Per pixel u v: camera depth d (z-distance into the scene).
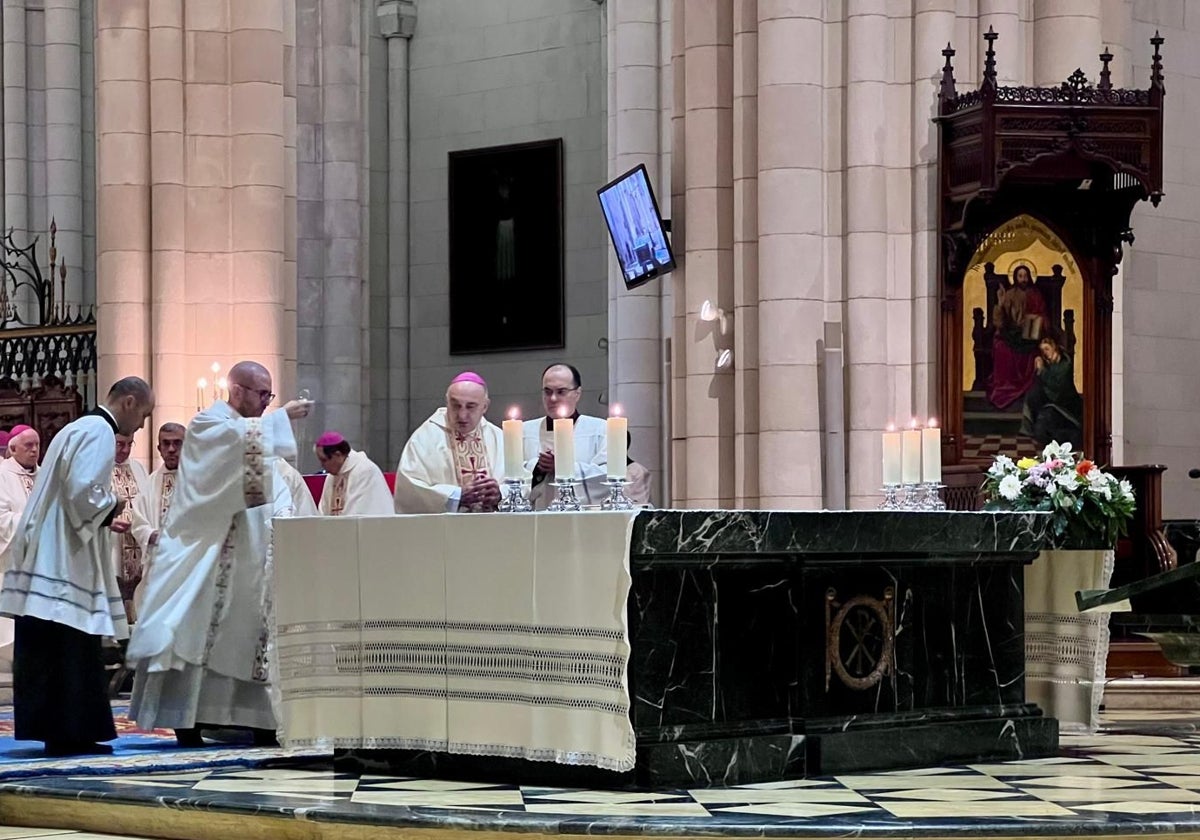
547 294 21.75
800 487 12.41
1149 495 11.95
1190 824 6.10
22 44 21.73
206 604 9.04
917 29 12.62
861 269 12.50
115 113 14.22
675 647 7.17
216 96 14.23
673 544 6.97
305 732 7.79
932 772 7.73
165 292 14.07
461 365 22.42
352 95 20.91
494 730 7.19
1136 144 11.82
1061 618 9.07
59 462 8.95
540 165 21.83
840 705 7.71
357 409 20.86
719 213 12.95
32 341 17.25
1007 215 12.38
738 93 12.83
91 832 7.12
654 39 17.56
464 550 7.32
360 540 7.68
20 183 21.72
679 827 6.02
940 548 7.95
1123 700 11.02
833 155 12.66
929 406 12.48
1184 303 16.22
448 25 22.53
